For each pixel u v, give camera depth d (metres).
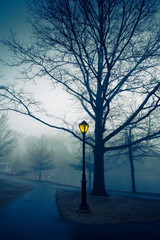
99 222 5.95
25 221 5.88
